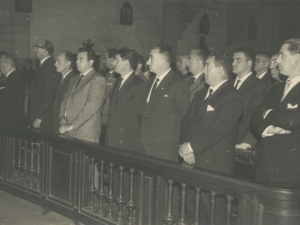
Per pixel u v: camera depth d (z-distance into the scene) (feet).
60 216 14.67
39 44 17.94
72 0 37.93
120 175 11.92
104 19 39.93
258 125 10.44
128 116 14.33
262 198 8.45
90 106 14.82
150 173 10.98
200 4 43.06
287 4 49.47
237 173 13.05
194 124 11.84
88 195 13.21
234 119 11.27
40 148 14.92
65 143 13.71
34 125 17.51
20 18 35.42
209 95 11.84
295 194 8.09
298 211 8.24
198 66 16.19
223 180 9.12
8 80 19.06
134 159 11.29
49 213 14.84
